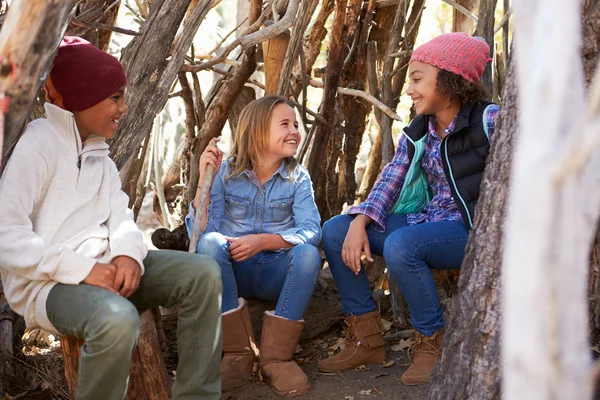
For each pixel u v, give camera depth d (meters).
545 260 0.79
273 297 2.90
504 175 1.75
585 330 0.82
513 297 0.82
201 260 2.14
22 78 1.21
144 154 3.67
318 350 2.99
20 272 1.92
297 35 3.07
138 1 3.30
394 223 2.79
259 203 2.84
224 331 2.65
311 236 2.75
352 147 3.87
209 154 2.69
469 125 2.54
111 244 2.08
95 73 2.07
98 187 2.13
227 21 8.41
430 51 2.54
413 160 2.71
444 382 1.81
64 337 2.12
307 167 3.60
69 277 1.93
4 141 1.24
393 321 3.21
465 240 2.56
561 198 0.78
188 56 3.44
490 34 3.11
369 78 3.60
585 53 1.72
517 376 0.82
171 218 4.36
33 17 1.17
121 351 1.86
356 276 2.78
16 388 2.60
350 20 3.49
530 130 0.81
